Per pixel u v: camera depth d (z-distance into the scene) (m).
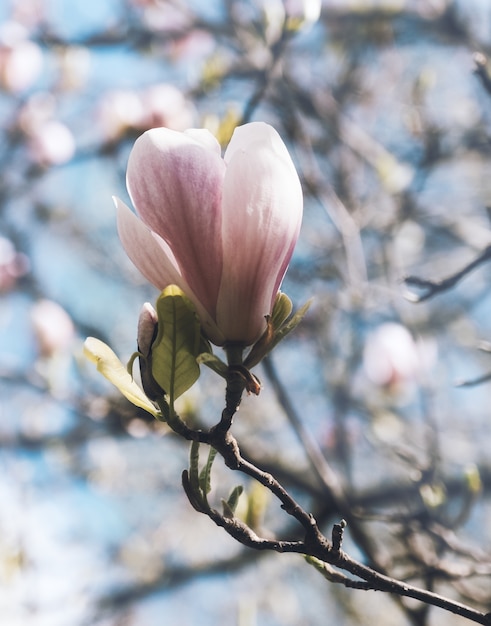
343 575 0.94
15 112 2.81
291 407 1.36
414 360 1.97
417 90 2.15
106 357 0.89
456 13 2.54
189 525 2.76
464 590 1.31
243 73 2.12
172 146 0.87
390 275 1.96
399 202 2.12
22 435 2.16
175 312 0.87
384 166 2.16
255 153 0.87
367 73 2.71
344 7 2.59
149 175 0.87
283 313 0.90
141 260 0.89
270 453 1.83
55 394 1.78
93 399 1.72
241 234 0.87
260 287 0.88
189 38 2.68
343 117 2.26
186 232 0.87
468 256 2.74
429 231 2.70
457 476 2.27
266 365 1.37
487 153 2.54
